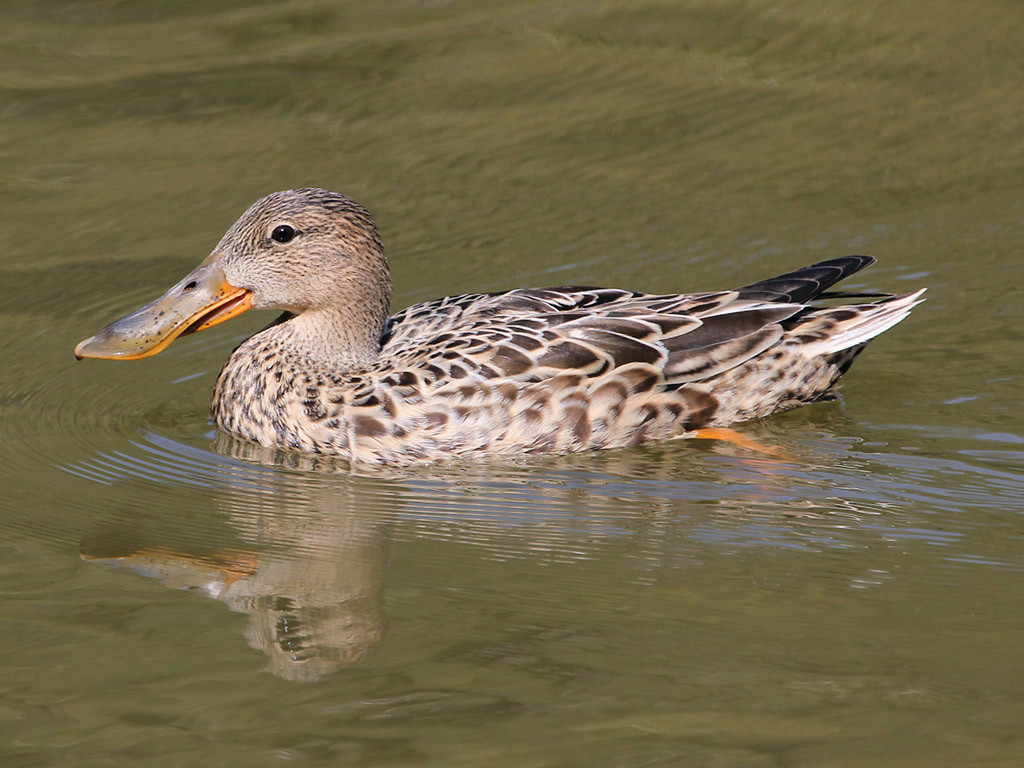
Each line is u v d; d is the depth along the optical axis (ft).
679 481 39.01
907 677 28.19
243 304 42.83
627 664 28.89
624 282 51.78
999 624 30.30
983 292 50.65
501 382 40.34
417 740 26.37
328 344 42.39
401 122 65.21
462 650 29.58
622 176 60.34
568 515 36.94
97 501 38.06
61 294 51.93
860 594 31.91
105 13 76.64
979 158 60.44
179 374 48.14
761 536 35.32
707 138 63.10
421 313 44.96
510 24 74.08
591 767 25.49
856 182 59.21
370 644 29.91
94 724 27.04
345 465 40.98
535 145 63.00
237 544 35.32
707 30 72.69
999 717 26.76
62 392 46.14
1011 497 37.35
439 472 40.19
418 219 57.16
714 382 41.70
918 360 46.26
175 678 28.63
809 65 69.05
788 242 54.65
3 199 59.11
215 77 69.31
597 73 68.85
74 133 64.90
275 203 42.34
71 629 30.63
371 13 76.07
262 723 27.02
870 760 25.53
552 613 31.22
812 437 41.42
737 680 28.19
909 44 70.18
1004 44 69.51
